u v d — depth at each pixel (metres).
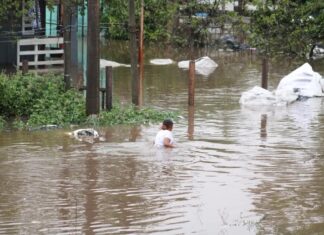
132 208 16.31
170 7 61.28
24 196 17.25
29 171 19.78
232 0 61.56
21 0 34.84
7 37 43.03
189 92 32.75
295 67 50.12
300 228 14.97
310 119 29.39
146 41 63.72
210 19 62.94
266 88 36.12
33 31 45.12
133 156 21.80
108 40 68.12
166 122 23.55
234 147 23.30
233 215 15.86
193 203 16.75
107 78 28.55
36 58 45.44
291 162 21.17
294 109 32.31
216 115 30.25
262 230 14.81
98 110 27.67
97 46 27.14
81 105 28.08
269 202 16.91
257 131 26.38
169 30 63.53
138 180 18.86
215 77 44.88
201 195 17.45
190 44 63.56
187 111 31.28
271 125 27.80
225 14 62.25
